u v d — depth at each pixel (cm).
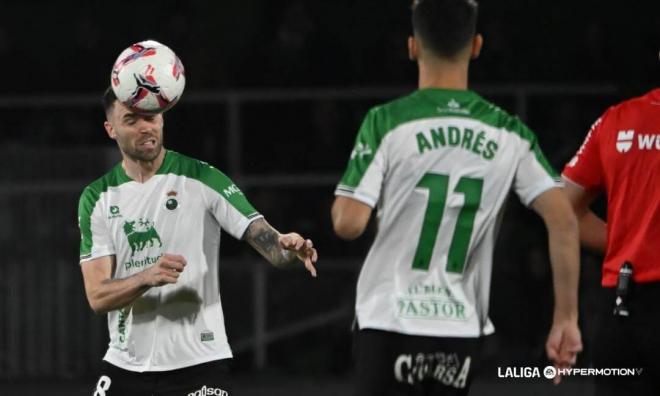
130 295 1673
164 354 1756
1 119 3981
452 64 1616
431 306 1588
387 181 1597
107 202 1772
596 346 1781
